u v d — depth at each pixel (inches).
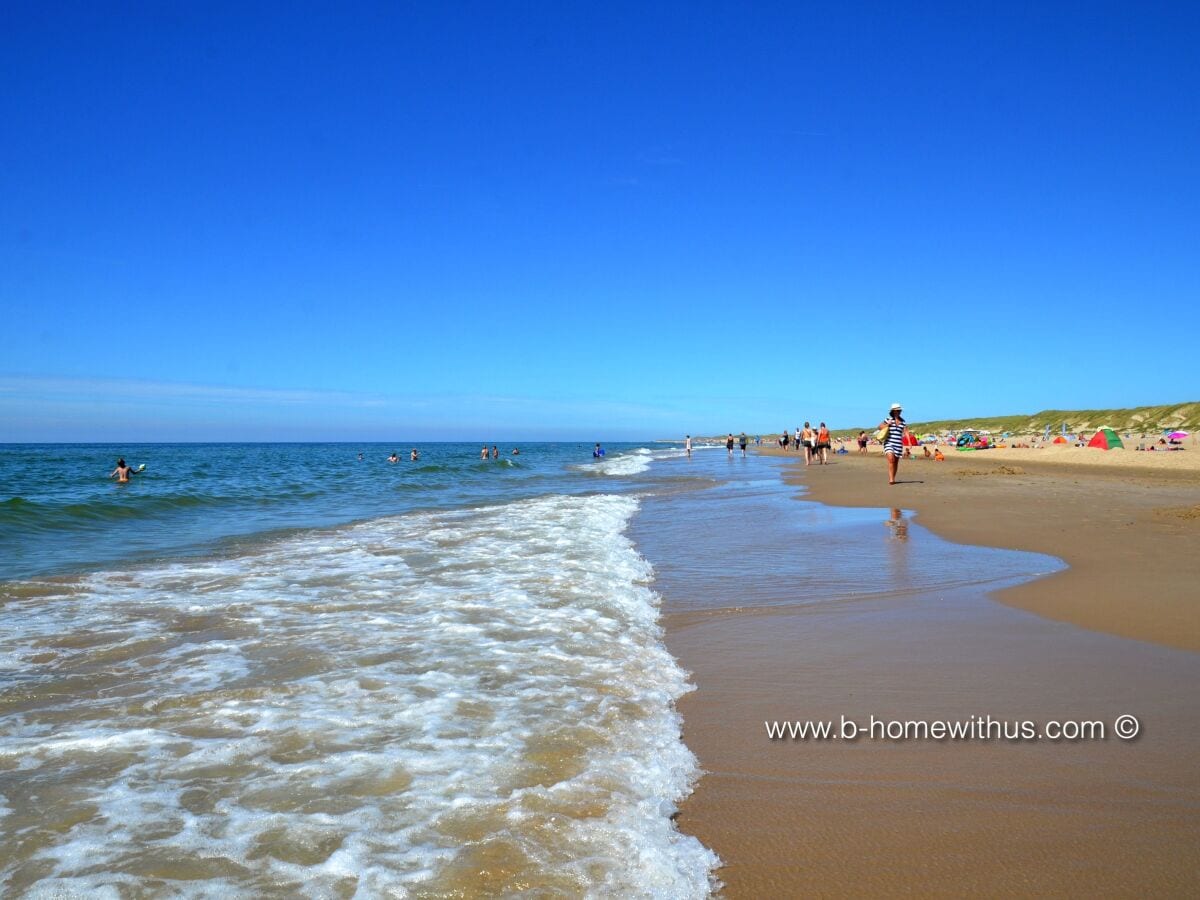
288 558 366.6
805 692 175.9
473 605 258.7
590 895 95.7
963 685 179.0
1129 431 2859.3
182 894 94.9
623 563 345.7
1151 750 142.2
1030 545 375.2
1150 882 101.4
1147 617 233.5
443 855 103.7
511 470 1519.4
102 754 136.3
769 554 368.5
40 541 443.2
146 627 229.8
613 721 155.0
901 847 109.9
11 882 96.9
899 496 665.6
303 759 134.2
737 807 121.6
